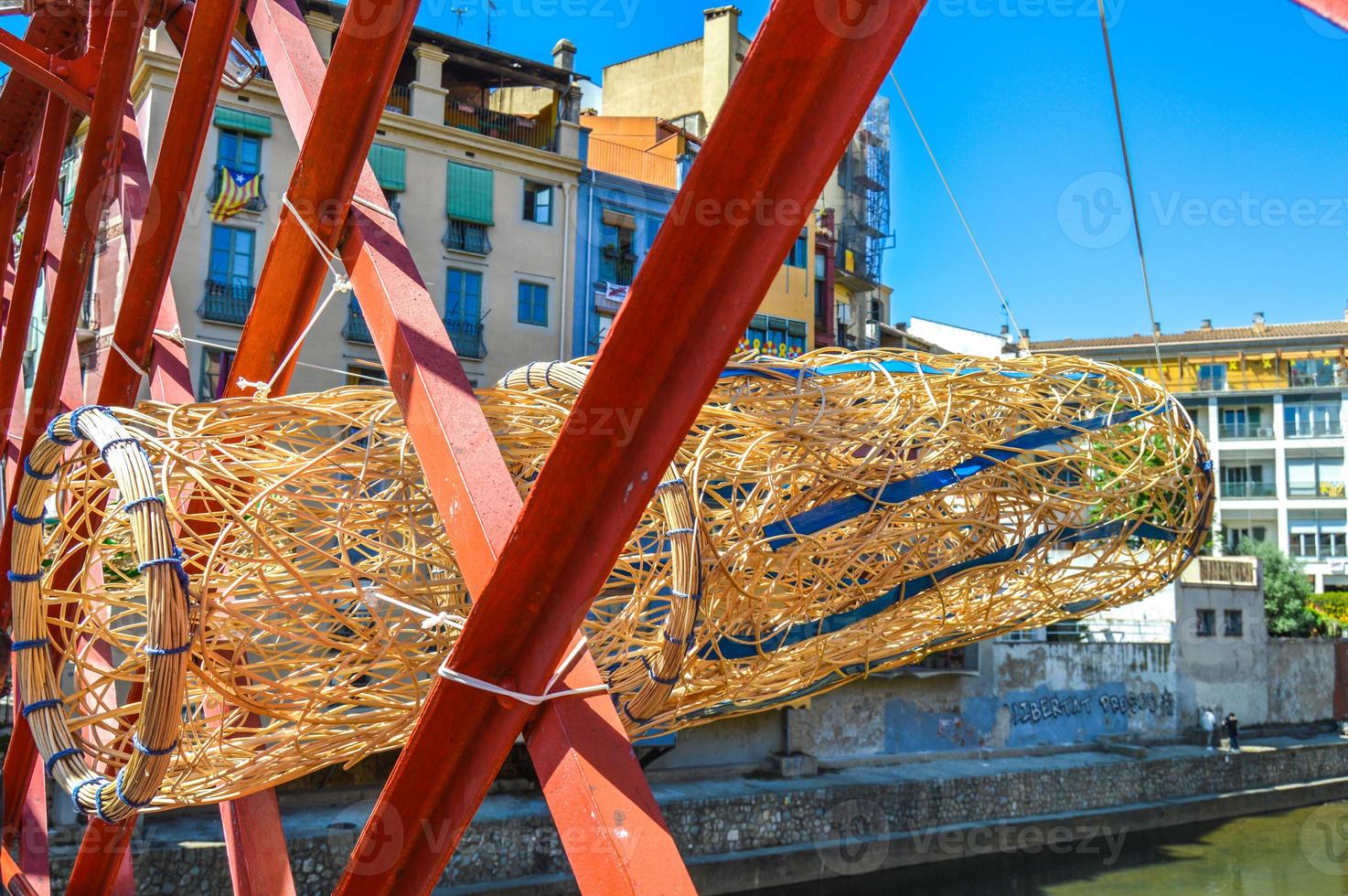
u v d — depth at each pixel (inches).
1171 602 1075.3
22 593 143.3
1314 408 1758.1
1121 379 219.8
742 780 725.3
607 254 957.8
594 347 938.7
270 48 176.2
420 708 160.7
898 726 836.6
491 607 108.4
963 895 711.7
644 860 99.1
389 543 161.0
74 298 227.3
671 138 1061.1
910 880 721.6
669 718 193.6
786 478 185.8
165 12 223.6
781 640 192.1
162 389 209.9
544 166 924.0
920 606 225.8
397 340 133.3
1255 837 909.8
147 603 114.7
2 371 271.0
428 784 118.7
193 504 153.4
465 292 877.2
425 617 141.1
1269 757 1036.5
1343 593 1478.8
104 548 161.0
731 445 178.7
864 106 81.7
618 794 103.5
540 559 105.1
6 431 274.8
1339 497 1733.5
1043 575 229.5
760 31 80.8
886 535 192.4
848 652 219.5
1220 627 1123.3
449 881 544.4
